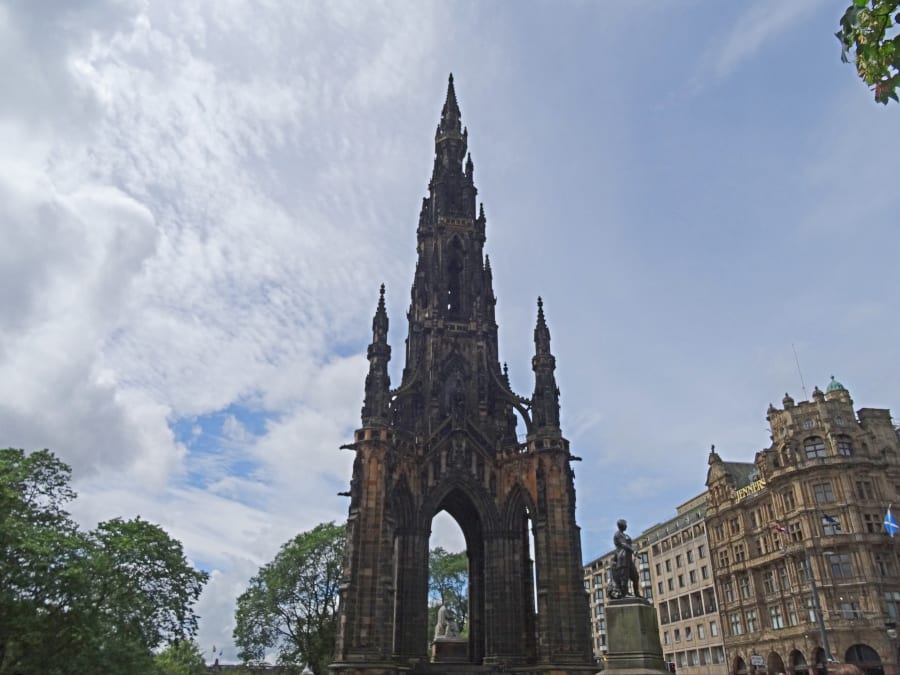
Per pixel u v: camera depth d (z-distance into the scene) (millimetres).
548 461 63781
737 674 115562
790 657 99500
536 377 69062
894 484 98188
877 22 9516
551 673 56000
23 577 45562
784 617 102750
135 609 55969
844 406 102125
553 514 61938
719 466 125750
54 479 56844
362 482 59562
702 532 132625
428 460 65750
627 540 35656
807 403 103500
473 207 87188
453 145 92438
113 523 60562
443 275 81062
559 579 59406
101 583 53688
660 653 32969
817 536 95750
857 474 97125
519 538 65125
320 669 92188
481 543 71812
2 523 45219
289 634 96375
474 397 72750
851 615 90312
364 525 57875
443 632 62875
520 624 61531
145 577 58688
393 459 62562
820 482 98500
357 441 61719
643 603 33406
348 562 56719
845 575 92750
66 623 47875
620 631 32938
